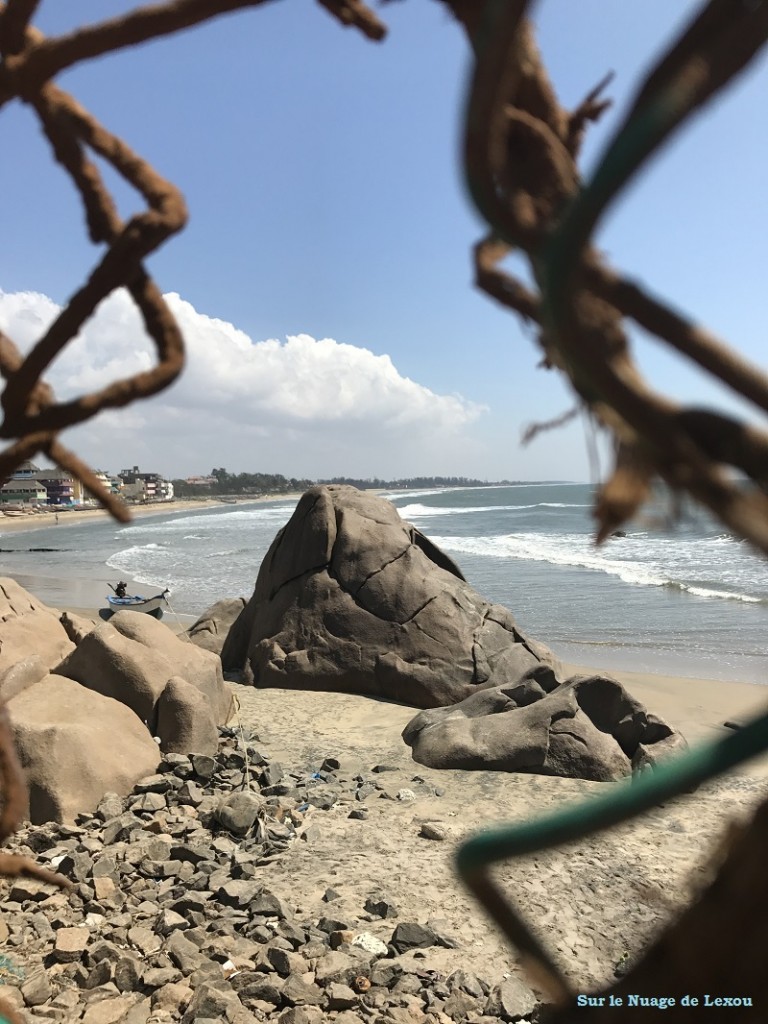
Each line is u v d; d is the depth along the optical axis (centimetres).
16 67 81
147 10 78
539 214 62
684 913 77
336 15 83
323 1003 386
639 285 54
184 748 724
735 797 646
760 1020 70
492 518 6438
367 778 731
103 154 83
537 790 700
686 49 48
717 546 3167
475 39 56
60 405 81
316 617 1097
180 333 83
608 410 58
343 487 1229
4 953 418
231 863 535
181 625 1900
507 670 995
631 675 1255
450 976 408
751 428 53
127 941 431
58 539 6406
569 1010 81
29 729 607
